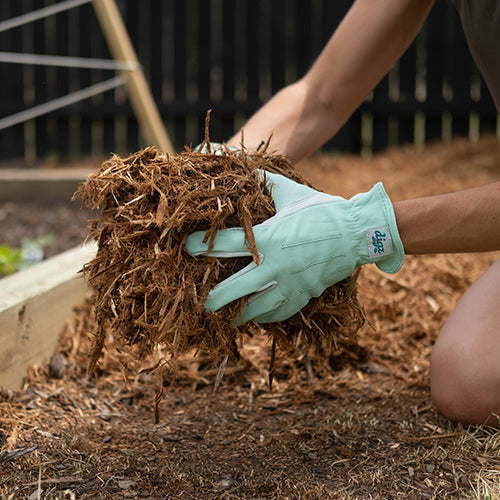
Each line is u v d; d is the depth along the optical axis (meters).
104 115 5.77
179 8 5.65
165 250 1.18
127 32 5.71
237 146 1.58
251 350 1.87
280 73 5.68
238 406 1.59
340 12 5.50
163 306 1.18
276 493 1.19
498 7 1.40
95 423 1.48
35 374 1.67
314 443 1.39
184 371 1.75
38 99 5.76
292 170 1.38
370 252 1.22
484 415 1.41
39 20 5.68
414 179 4.06
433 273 2.36
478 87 5.49
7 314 1.56
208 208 1.18
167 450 1.36
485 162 4.34
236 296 1.19
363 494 1.19
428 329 1.97
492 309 1.48
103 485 1.21
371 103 5.53
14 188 3.80
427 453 1.33
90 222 1.26
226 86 5.74
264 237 1.20
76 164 5.53
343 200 1.25
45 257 2.82
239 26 5.63
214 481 1.24
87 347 1.81
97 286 1.30
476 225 1.22
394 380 1.71
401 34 1.64
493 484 1.20
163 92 5.80
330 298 1.30
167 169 1.22
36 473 1.25
